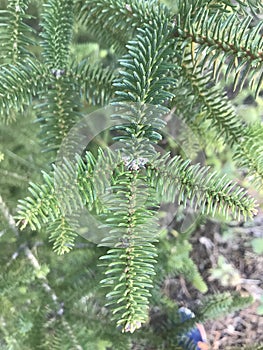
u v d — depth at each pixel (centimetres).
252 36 19
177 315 35
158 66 19
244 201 19
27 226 36
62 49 25
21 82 23
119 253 18
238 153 25
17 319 32
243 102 46
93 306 35
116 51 28
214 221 59
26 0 24
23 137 36
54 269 36
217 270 59
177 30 20
